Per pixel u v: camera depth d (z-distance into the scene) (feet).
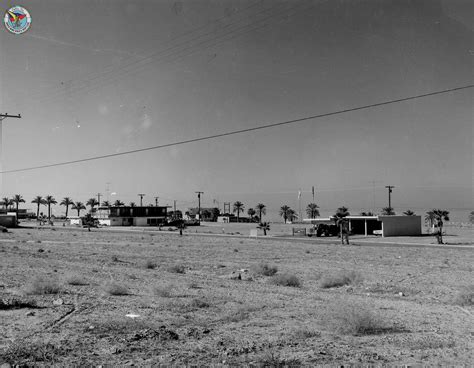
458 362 30.96
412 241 220.43
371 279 86.53
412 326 42.60
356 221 310.04
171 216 627.46
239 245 194.29
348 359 31.60
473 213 601.62
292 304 54.65
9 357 30.30
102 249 163.94
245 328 41.16
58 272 85.66
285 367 29.68
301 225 522.06
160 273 89.81
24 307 48.78
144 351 32.89
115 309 48.88
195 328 40.78
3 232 299.58
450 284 79.41
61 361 30.01
